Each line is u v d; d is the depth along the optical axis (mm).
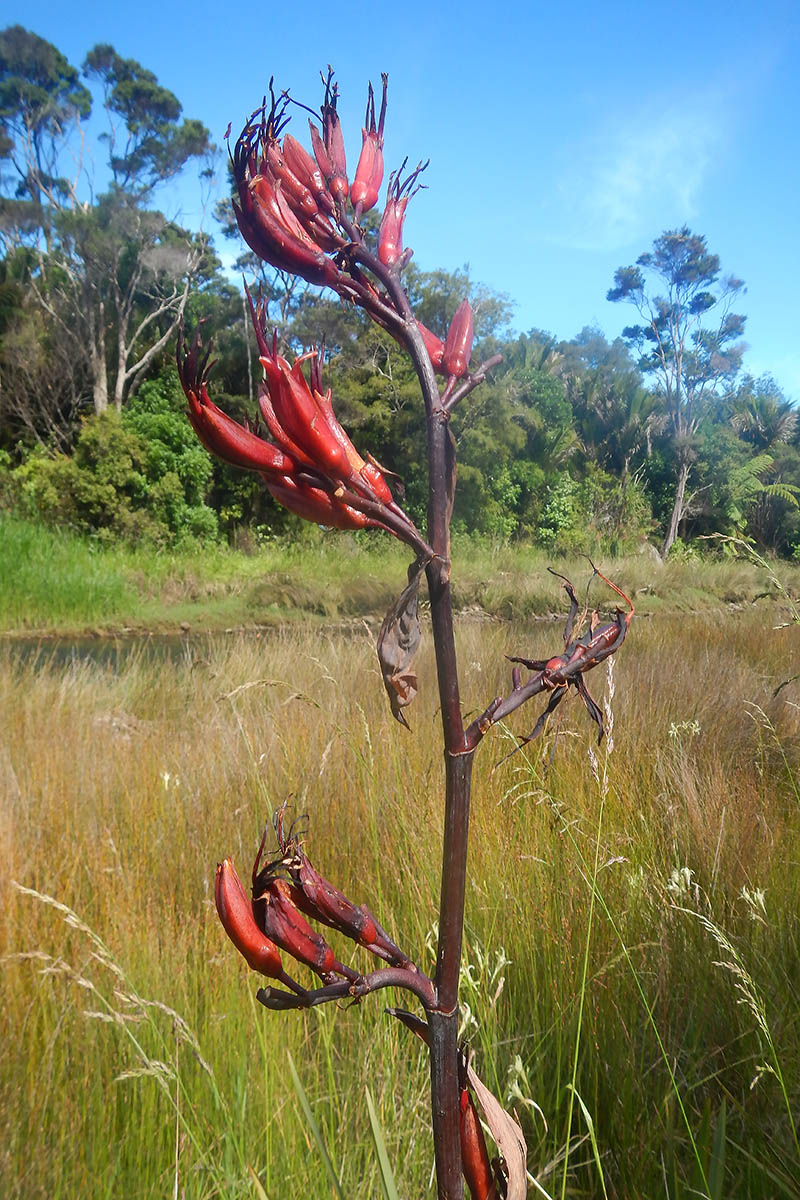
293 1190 2070
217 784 4266
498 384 23688
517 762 4246
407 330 938
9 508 18422
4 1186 2039
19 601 13445
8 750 4914
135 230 24344
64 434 23672
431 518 916
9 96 25594
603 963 2807
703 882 3230
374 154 987
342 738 4500
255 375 24000
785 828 3771
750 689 5926
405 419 21031
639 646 8312
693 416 29766
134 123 25500
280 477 885
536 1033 2562
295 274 951
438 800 3814
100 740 5281
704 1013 2578
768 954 2787
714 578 17969
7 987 2639
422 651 7625
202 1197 2096
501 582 16375
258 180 930
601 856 3260
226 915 854
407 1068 2592
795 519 27094
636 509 27156
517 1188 943
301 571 17141
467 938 2826
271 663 7332
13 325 24438
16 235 27016
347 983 878
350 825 3852
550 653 7418
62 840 3645
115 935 2947
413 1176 2141
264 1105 2324
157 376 24406
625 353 34812
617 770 4172
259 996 858
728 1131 2260
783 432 30859
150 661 10180
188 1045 2480
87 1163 2174
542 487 25875
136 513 18844
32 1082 2344
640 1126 2268
